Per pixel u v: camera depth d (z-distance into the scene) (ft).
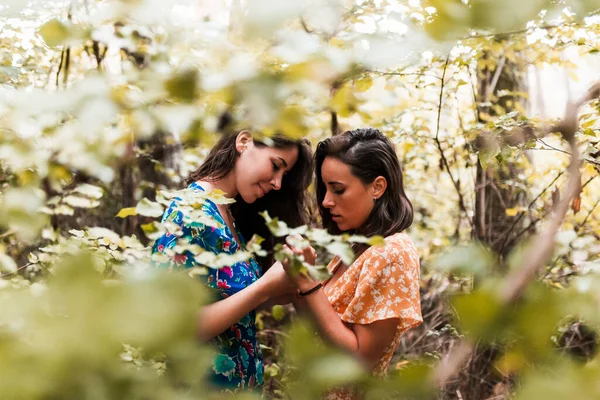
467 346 1.00
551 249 0.98
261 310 10.86
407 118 11.55
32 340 0.87
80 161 2.39
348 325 6.04
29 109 1.35
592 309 0.86
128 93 1.37
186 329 0.84
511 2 0.93
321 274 3.74
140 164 12.10
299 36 1.21
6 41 7.09
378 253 6.10
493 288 0.88
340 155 6.52
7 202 2.51
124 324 0.80
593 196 10.64
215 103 1.32
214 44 1.32
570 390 0.82
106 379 0.97
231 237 6.39
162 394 1.21
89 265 0.84
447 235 14.26
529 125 6.96
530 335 0.84
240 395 1.37
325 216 7.18
